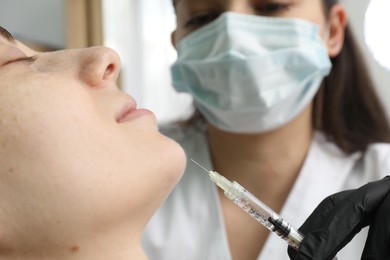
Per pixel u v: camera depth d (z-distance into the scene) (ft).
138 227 1.96
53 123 1.73
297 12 3.55
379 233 2.05
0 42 1.99
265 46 3.46
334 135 3.91
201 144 4.09
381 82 5.70
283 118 3.53
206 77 3.51
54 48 5.66
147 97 6.54
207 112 3.78
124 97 2.06
